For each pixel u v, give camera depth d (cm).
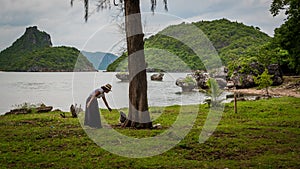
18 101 2641
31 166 636
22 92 3509
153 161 671
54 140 872
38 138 907
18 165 642
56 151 755
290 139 886
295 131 1009
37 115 1511
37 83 5041
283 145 815
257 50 4088
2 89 3903
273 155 718
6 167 628
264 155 719
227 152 744
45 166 637
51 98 2852
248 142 846
